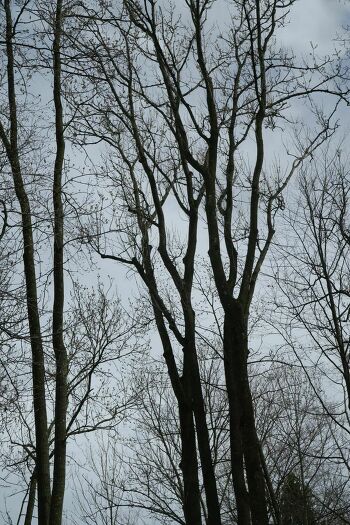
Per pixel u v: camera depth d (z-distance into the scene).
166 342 11.36
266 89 11.99
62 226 13.05
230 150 11.63
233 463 9.80
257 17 11.13
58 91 13.83
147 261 11.94
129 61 12.37
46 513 11.69
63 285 13.05
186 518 10.39
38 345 12.22
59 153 13.59
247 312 10.27
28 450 13.23
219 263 10.32
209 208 10.66
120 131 12.97
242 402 9.43
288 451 17.22
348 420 10.98
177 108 11.65
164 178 12.91
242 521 9.41
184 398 10.96
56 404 12.52
